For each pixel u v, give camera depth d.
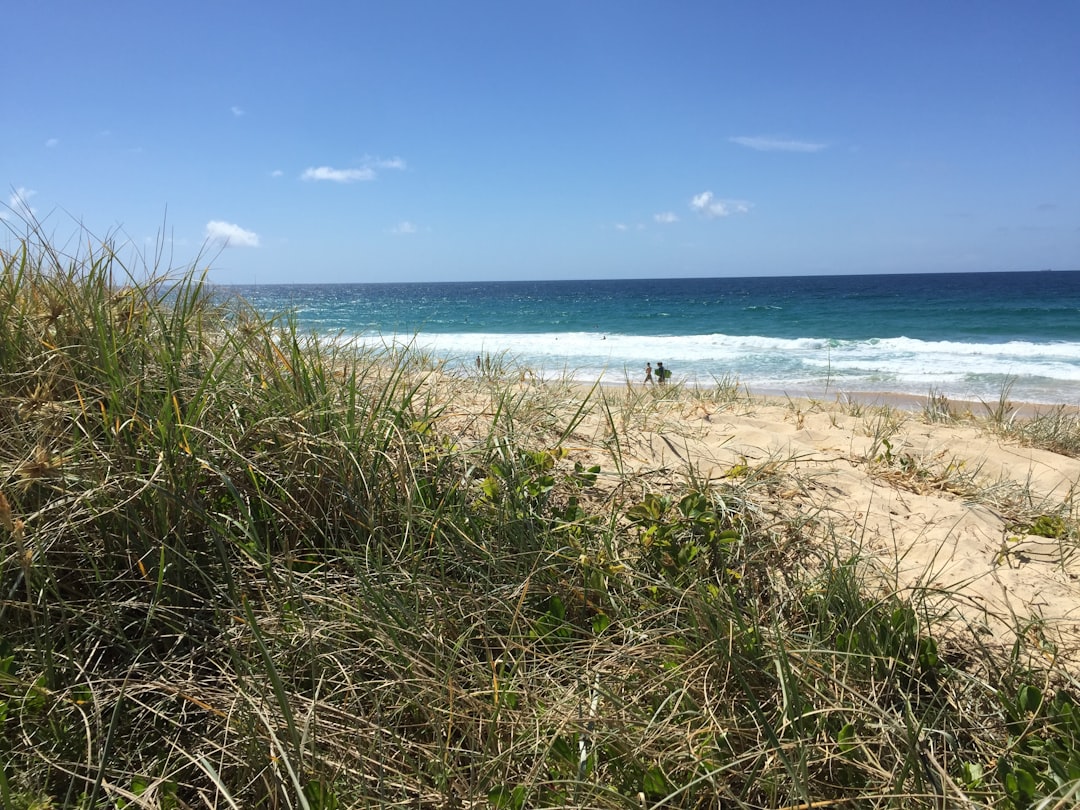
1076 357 22.83
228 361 2.60
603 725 1.70
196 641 1.86
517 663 1.92
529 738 1.68
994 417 5.84
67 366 2.31
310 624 1.85
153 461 2.07
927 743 1.74
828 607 2.13
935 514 3.00
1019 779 1.56
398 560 2.16
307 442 2.34
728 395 6.54
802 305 54.38
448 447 2.71
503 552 2.29
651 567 2.38
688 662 1.90
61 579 1.92
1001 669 1.97
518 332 34.81
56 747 1.56
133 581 1.92
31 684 1.61
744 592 2.27
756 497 2.86
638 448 3.44
